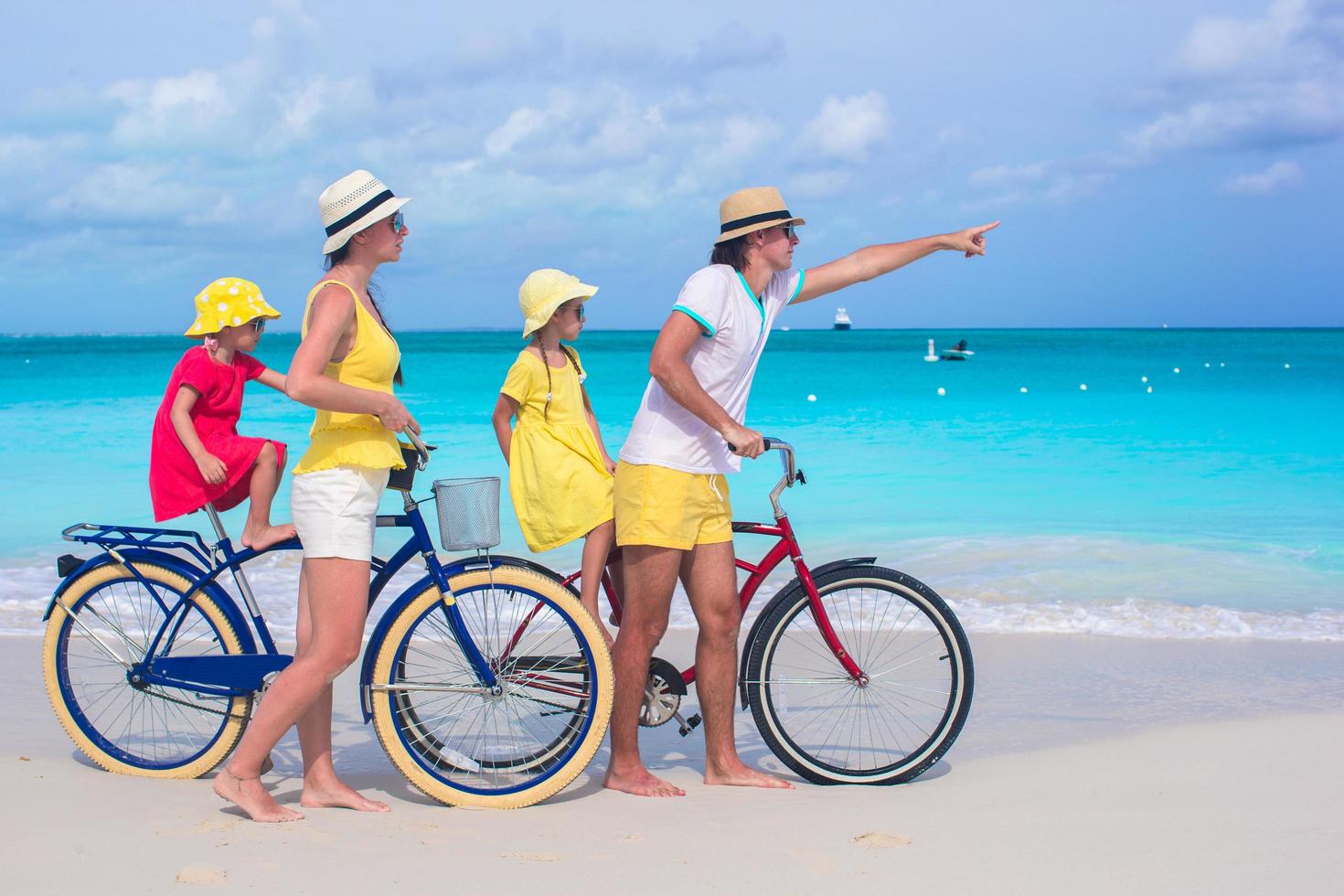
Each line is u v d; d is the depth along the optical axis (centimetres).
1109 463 1307
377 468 325
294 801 350
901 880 267
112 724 406
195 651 523
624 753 366
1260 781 348
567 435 398
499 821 325
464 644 347
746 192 351
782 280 380
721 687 373
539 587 350
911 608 433
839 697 470
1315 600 680
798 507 1020
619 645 365
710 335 345
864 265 394
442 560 793
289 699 321
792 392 2839
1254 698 492
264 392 2566
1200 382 3131
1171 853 279
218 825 311
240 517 976
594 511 383
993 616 649
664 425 350
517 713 402
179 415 365
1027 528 917
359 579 326
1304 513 973
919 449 1454
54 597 381
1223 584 719
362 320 321
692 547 359
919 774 383
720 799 353
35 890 258
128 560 372
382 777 388
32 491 1102
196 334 378
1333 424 1722
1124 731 444
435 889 263
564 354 415
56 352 6875
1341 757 374
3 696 487
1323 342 8819
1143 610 659
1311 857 273
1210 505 1021
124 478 1187
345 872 274
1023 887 260
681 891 261
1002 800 338
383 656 345
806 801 348
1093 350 6781
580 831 312
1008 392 2748
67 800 334
